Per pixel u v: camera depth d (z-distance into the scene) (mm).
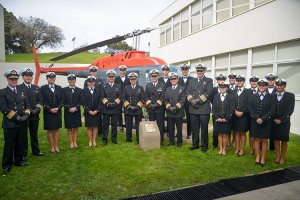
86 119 5398
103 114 5598
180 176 3859
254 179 3746
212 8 10484
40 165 4316
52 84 5004
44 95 4906
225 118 4781
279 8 7277
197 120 5219
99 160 4570
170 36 14461
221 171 4078
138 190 3389
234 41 9141
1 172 3982
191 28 12219
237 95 4820
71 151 5145
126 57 7801
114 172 3998
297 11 6773
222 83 4812
